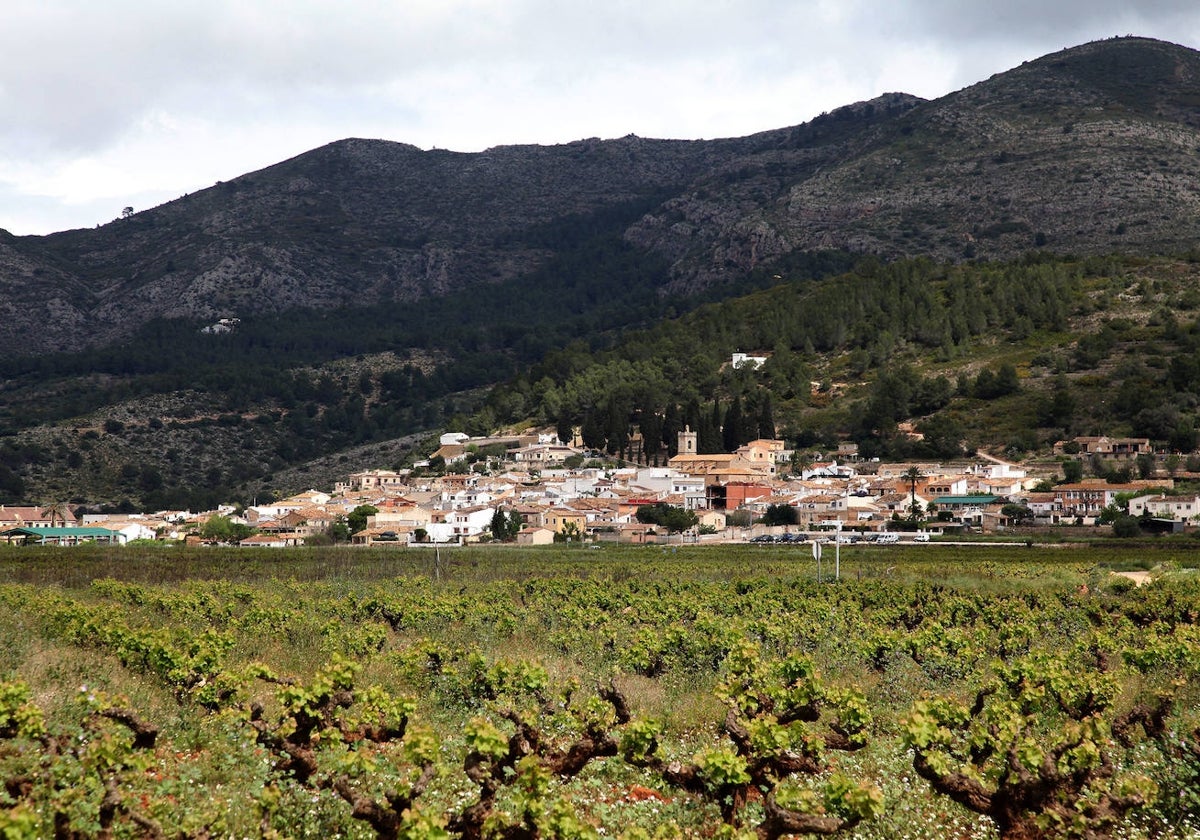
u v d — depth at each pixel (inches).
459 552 5669.3
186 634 1707.7
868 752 1235.2
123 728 1086.4
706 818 1040.2
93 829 828.6
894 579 3614.7
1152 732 1298.0
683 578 3831.2
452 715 1416.1
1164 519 6294.3
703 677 1734.7
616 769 1162.6
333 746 1109.7
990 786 1081.4
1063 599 2893.7
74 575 3917.3
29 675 1362.0
